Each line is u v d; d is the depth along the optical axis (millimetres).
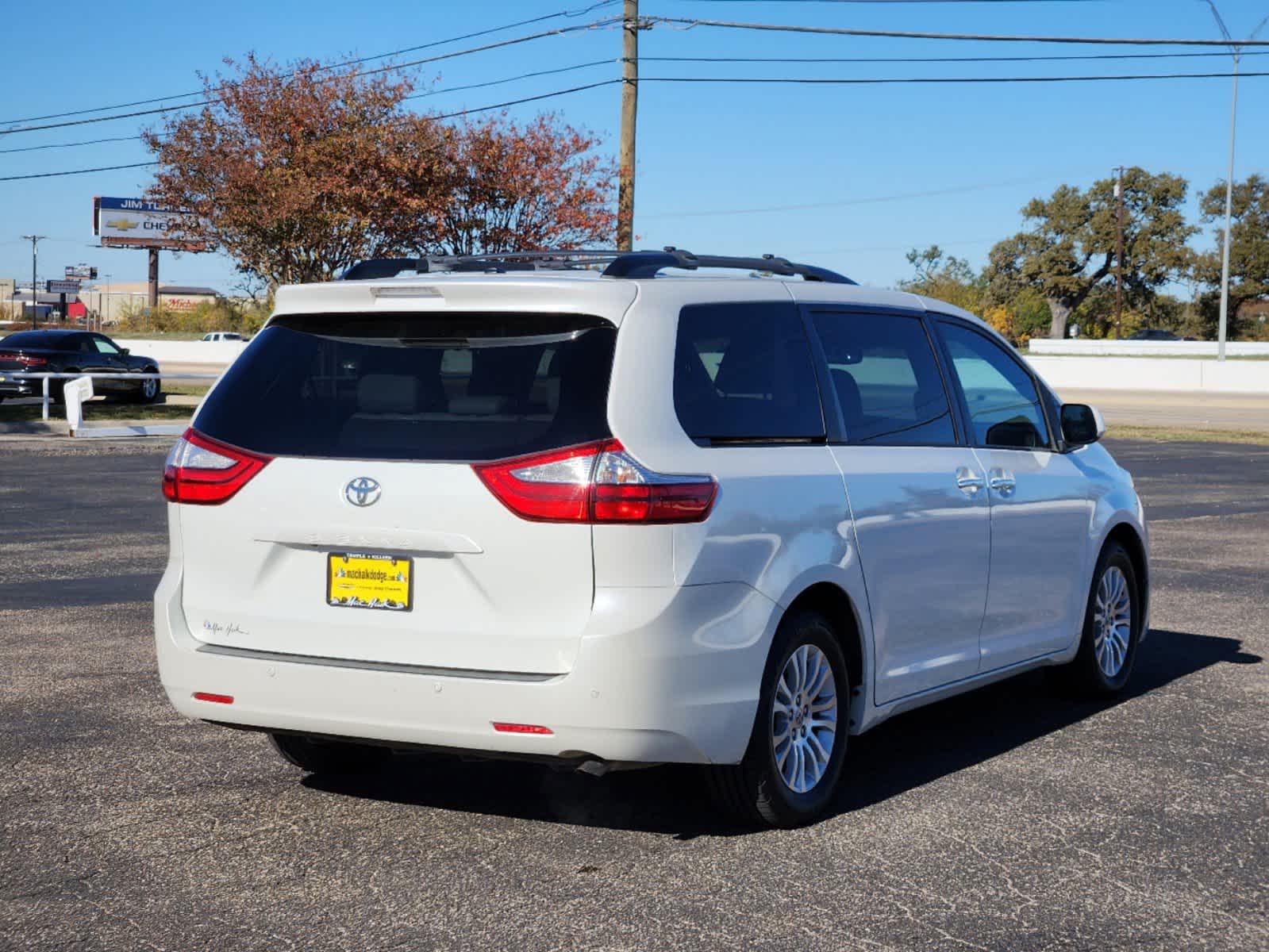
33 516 14031
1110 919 4277
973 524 5961
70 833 4934
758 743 4848
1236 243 101625
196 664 4875
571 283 4676
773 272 5812
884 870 4656
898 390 5812
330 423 4797
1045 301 107625
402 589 4621
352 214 26906
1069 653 6840
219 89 28016
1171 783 5715
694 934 4102
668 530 4488
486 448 4543
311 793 5418
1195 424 35969
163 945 3998
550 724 4449
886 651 5488
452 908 4285
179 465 4965
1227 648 8586
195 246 29047
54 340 31875
